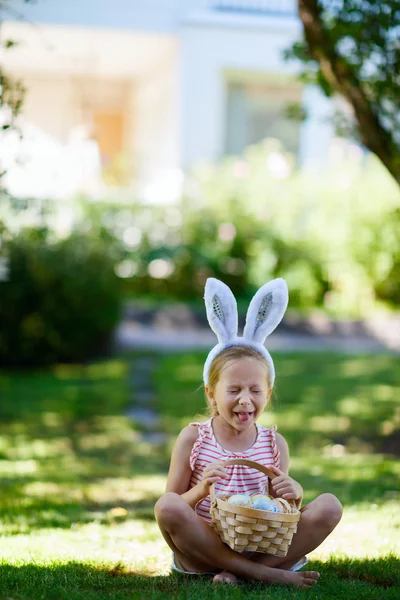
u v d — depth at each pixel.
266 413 8.32
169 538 3.44
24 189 11.66
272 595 3.09
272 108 15.98
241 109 15.80
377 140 5.77
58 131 17.52
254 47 15.02
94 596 3.10
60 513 5.04
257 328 3.65
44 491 5.62
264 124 16.02
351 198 13.94
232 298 3.64
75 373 10.72
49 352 11.13
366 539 4.20
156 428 8.00
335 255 14.02
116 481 6.03
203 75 14.94
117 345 11.97
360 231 13.88
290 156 14.79
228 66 15.00
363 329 13.09
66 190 12.91
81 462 6.66
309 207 14.26
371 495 5.37
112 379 10.24
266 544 3.09
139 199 13.76
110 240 13.01
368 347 12.65
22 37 14.74
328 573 3.57
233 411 3.44
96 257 11.28
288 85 15.89
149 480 6.09
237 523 3.08
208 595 3.08
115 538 4.34
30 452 6.96
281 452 3.61
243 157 15.69
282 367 10.71
